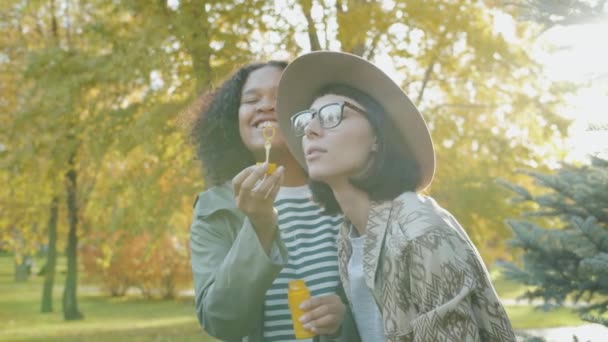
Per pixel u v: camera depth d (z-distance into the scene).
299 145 1.88
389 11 8.79
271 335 1.90
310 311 1.66
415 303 1.42
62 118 12.30
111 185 12.32
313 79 1.72
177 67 10.23
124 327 16.52
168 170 11.59
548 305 3.17
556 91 9.70
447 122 10.42
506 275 3.25
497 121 11.12
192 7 9.74
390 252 1.44
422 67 10.61
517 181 10.52
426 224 1.41
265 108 1.98
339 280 1.93
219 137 2.06
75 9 17.45
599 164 3.18
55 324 18.02
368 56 9.91
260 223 1.65
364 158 1.56
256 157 2.07
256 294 1.66
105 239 15.71
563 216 3.24
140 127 10.33
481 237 9.87
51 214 21.92
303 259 1.96
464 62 10.58
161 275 25.38
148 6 10.97
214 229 1.88
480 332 1.42
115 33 11.54
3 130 13.20
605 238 2.85
